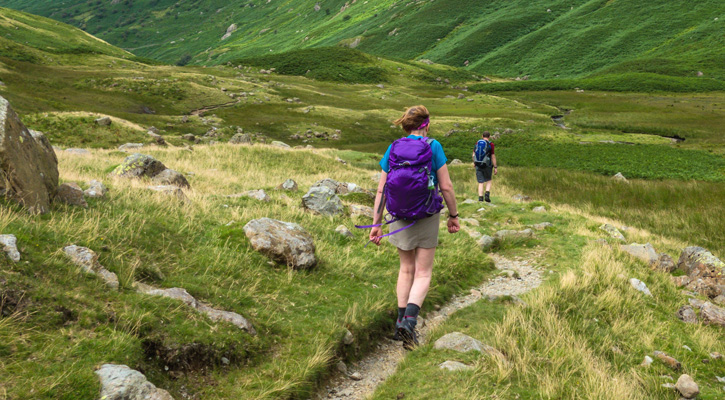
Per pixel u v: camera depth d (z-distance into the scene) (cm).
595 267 659
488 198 1280
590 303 542
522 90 10781
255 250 534
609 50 14200
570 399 330
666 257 758
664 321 527
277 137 5359
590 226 965
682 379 370
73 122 3378
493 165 1270
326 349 383
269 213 748
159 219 564
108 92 6656
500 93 10444
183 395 304
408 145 376
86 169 1225
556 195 1755
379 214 402
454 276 629
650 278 665
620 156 3369
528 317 475
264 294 454
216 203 802
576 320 493
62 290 333
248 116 6219
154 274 425
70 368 267
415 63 13712
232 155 2202
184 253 491
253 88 7919
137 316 335
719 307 577
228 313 385
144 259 443
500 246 838
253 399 308
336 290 506
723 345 485
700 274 684
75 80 7006
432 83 11725
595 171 2623
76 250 386
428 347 409
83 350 286
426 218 395
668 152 3666
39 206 467
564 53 14675
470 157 4084
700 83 9775
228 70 11150
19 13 17162
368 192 1145
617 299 548
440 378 347
